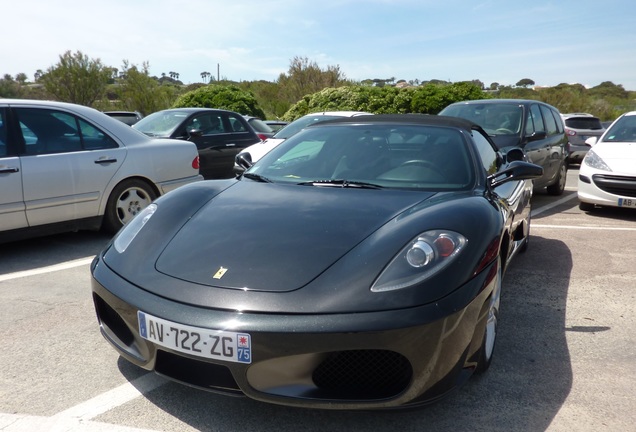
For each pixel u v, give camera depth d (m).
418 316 2.03
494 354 2.99
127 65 25.48
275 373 2.03
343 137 3.55
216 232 2.50
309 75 28.84
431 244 2.27
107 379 2.66
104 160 5.17
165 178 5.68
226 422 2.32
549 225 6.59
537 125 7.89
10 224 4.59
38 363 2.81
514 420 2.35
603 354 3.02
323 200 2.79
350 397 2.05
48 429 2.24
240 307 2.06
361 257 2.23
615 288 4.19
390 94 20.16
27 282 4.11
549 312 3.67
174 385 2.61
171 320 2.11
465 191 2.95
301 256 2.26
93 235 5.63
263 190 3.02
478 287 2.23
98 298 2.54
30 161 4.68
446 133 3.45
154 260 2.41
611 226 6.56
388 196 2.84
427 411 2.41
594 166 7.21
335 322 2.00
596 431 2.28
